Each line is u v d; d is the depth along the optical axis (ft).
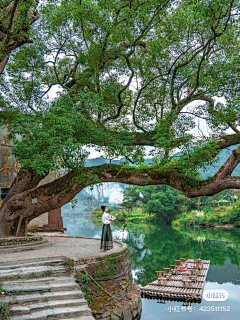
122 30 38.83
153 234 138.51
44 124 35.35
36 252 33.50
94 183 41.06
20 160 35.68
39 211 42.24
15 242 36.99
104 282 29.19
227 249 93.09
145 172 41.24
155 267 66.39
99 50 40.09
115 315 28.66
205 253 85.76
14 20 41.06
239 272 62.75
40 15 44.45
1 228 41.24
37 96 48.03
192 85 41.86
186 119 41.19
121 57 43.96
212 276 59.52
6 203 42.32
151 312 40.37
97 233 122.93
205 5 33.22
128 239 118.11
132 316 30.45
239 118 40.22
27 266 27.58
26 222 42.68
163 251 89.35
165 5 38.47
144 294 46.83
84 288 27.09
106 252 31.89
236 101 39.68
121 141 39.45
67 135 34.40
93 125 37.58
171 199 193.06
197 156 36.60
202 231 152.76
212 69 39.24
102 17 38.24
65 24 41.78
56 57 44.60
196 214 190.19
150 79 42.14
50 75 49.32
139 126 44.04
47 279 25.40
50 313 21.07
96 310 27.43
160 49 40.24
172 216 203.41
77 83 44.68
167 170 40.73
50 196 41.70
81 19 38.65
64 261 29.14
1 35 41.14
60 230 65.67
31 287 23.59
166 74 41.19
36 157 33.06
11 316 20.51
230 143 39.34
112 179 41.52
